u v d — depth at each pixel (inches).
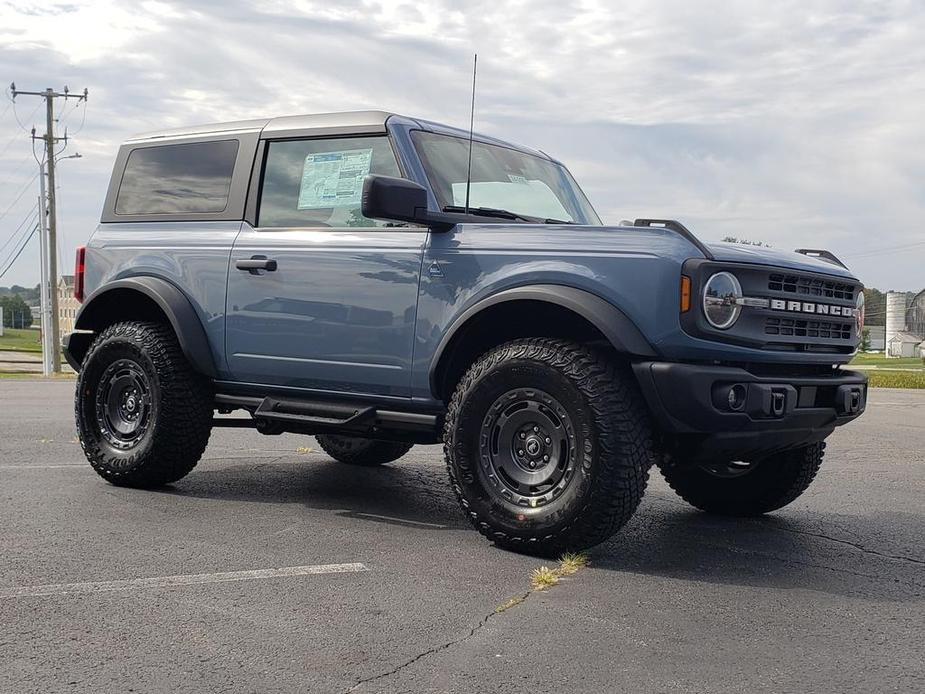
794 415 171.8
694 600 147.0
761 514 220.4
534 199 215.9
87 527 186.7
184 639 122.9
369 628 128.9
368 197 174.2
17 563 158.6
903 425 458.3
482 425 174.7
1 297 7357.3
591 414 162.6
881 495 251.0
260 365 210.4
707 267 161.6
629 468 162.2
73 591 143.2
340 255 198.2
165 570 156.2
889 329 3432.6
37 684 107.3
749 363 171.9
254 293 210.2
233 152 225.6
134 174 243.0
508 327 188.9
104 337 231.0
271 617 132.8
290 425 214.1
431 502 226.5
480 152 213.6
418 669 114.1
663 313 161.3
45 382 917.2
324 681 109.7
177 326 216.7
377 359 193.0
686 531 201.6
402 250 190.2
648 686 110.8
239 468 271.4
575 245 171.9
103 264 238.5
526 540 168.9
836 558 178.4
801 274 176.9
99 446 230.1
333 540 181.2
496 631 129.0
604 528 163.5
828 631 133.3
